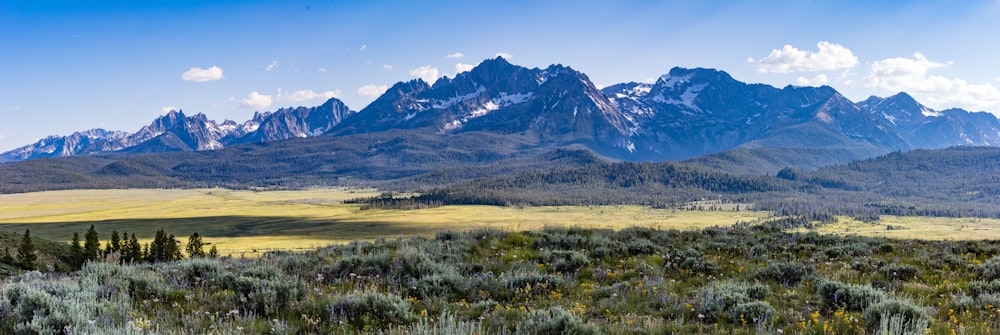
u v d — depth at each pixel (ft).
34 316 25.67
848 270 50.06
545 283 41.88
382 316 31.81
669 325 31.17
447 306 35.58
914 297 39.68
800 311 34.91
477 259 53.93
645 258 55.11
